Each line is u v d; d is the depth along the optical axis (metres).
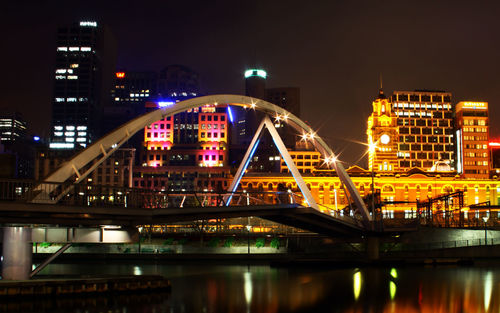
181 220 63.00
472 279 67.88
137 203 58.34
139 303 48.94
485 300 52.09
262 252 106.12
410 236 105.69
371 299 53.06
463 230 100.69
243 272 79.50
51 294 49.53
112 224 54.22
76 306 46.38
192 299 52.31
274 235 110.69
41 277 54.72
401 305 49.62
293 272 79.50
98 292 51.59
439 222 117.19
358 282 66.06
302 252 105.31
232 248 106.25
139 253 104.19
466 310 47.00
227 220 134.50
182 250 106.88
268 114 91.38
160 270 83.19
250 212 73.81
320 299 53.12
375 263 88.94
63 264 94.81
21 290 48.12
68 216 49.12
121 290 53.25
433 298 53.41
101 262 99.25
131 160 199.00
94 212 50.00
